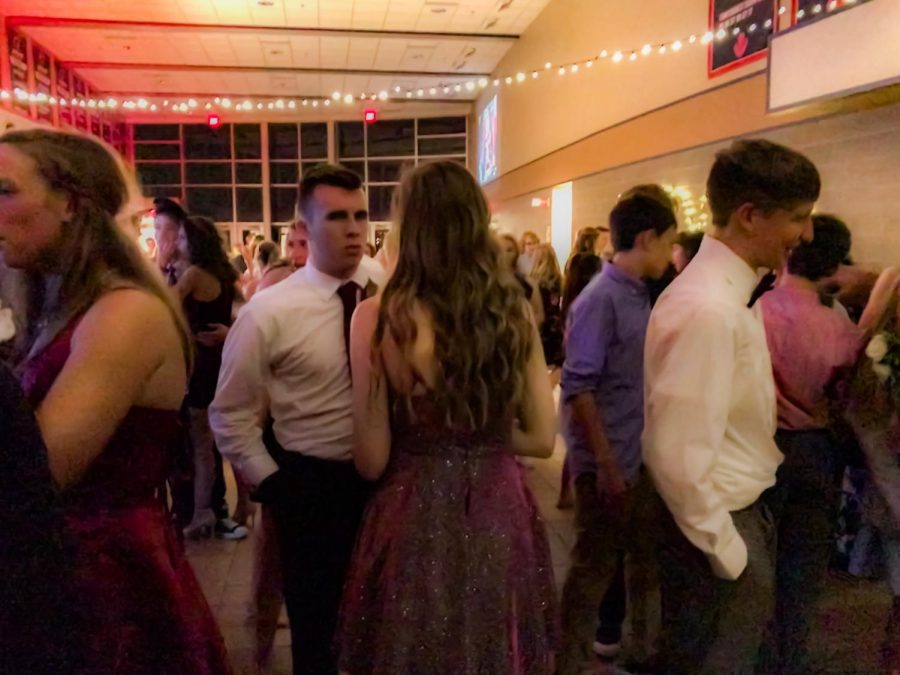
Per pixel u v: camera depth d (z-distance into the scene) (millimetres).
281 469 1748
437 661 1341
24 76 10078
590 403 2008
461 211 1351
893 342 1774
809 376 1808
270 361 1746
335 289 1755
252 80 12992
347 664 1421
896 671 2072
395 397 1403
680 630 1488
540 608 1447
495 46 11195
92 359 1000
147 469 1124
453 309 1327
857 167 3719
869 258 3641
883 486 1862
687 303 1377
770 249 1426
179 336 1169
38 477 759
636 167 6582
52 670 750
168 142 15383
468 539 1370
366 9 9438
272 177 15633
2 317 1163
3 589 722
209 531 3428
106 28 9922
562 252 8852
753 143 1444
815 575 1882
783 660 1875
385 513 1406
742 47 4793
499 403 1380
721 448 1417
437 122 15430
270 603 2203
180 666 1125
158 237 3408
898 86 3111
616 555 2100
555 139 9070
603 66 7395
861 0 3232
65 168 1059
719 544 1348
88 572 1039
